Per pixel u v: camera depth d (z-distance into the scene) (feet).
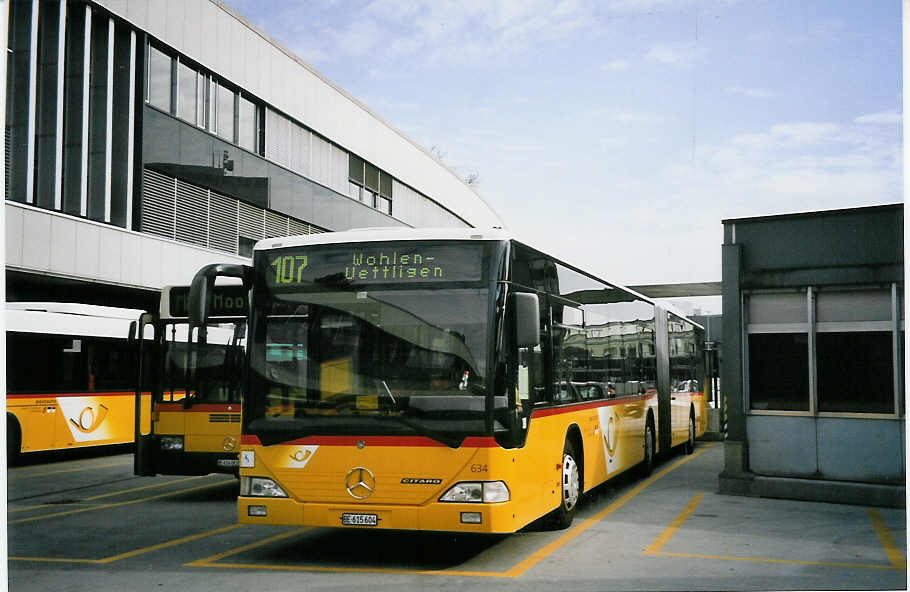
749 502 38.83
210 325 40.19
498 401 25.34
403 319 26.08
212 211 88.94
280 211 100.73
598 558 27.48
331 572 25.82
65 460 63.41
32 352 57.93
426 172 151.02
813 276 39.40
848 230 38.83
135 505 40.14
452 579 24.72
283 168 101.65
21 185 67.56
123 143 75.66
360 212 123.34
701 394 72.08
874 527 32.68
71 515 37.14
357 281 26.63
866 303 38.65
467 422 24.95
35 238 63.93
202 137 86.38
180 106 83.82
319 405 25.94
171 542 30.86
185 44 83.41
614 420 40.47
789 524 33.32
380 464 25.22
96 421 62.23
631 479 47.57
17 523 35.12
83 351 61.87
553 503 30.32
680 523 33.65
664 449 53.06
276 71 99.91
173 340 40.42
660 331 53.67
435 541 30.55
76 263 67.51
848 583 24.23
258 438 26.21
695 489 43.45
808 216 39.60
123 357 65.36
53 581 24.95
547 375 30.60
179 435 39.75
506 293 26.20
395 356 25.84
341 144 116.47
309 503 25.54
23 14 68.44
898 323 37.86
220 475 52.80
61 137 70.79
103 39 74.54
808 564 26.61
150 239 75.51
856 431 38.65
